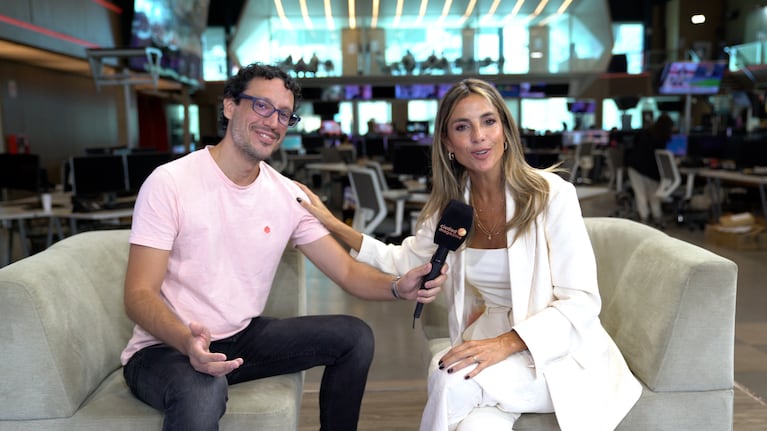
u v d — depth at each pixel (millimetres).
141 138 17453
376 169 6832
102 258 2189
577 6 13719
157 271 1803
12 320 1711
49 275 1847
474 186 1997
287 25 14117
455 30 14211
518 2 13695
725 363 1883
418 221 2082
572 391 1763
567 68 14297
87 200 5500
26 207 5352
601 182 13852
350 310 4770
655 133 8086
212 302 1901
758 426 2678
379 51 14336
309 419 2793
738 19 21250
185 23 12938
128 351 1897
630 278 2156
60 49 10633
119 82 7605
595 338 1878
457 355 1771
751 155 7742
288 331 2004
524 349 1786
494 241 1950
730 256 6406
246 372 1982
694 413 1889
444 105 1921
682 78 14836
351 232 2174
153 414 1757
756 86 17609
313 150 13648
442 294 2451
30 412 1737
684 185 9039
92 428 1754
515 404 1754
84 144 14023
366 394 3113
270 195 1981
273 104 1829
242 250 1928
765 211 7418
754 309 4543
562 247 1833
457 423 1772
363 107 17203
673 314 1865
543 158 6941
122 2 14102
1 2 8750
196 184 1866
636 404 1878
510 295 1942
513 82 14273
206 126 20281
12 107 11164
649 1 23359
